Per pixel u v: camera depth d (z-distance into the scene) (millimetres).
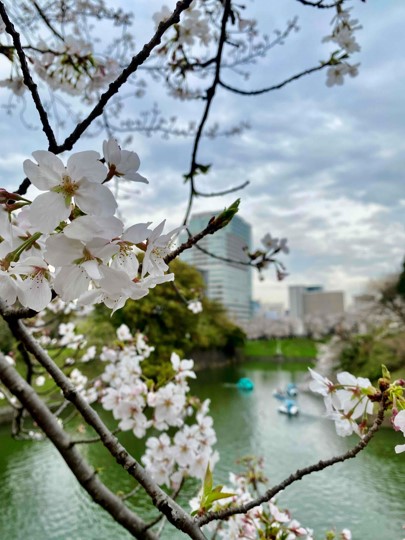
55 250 633
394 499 8359
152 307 19312
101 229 625
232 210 835
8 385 1499
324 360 24344
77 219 618
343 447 11734
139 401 2736
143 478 1170
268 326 56156
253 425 14656
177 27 2148
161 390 2719
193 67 2287
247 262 2293
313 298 78625
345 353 21359
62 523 7914
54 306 5301
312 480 9477
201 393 21266
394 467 9680
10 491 9125
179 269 20484
